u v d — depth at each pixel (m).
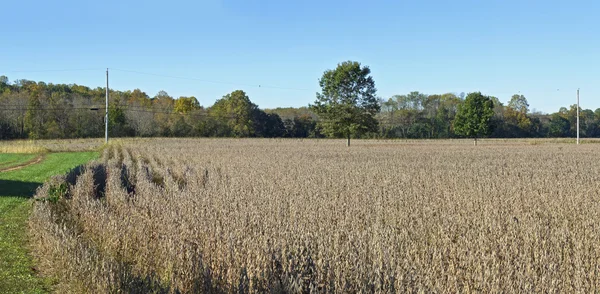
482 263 7.17
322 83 57.00
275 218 10.23
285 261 7.07
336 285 6.27
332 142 72.94
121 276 7.28
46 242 10.20
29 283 8.60
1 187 20.56
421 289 6.05
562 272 7.19
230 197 12.77
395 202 12.77
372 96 56.12
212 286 6.88
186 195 13.17
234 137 92.31
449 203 12.41
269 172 21.44
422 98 132.75
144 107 99.50
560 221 11.00
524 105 116.06
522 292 6.19
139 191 15.52
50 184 16.33
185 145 53.91
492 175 20.36
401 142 76.69
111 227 9.90
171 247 8.29
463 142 77.06
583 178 19.23
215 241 8.17
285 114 123.69
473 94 70.19
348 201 12.95
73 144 56.38
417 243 8.78
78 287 7.64
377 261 6.99
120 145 52.47
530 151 44.75
